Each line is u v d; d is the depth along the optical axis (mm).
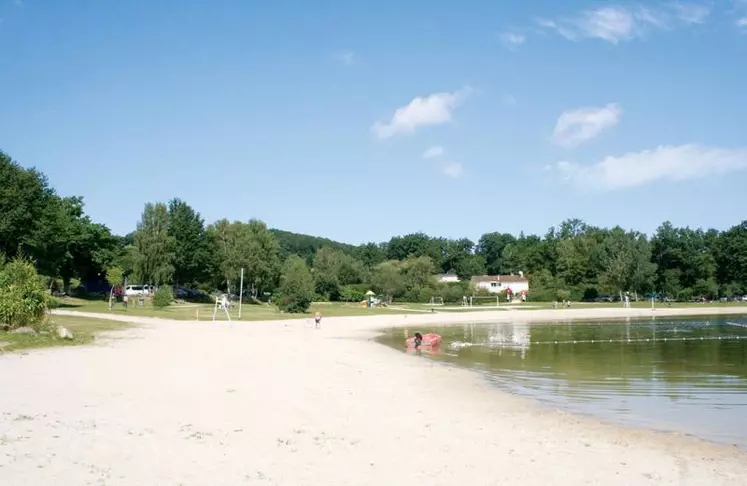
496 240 199750
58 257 72812
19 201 60500
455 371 23891
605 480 9508
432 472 9547
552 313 84188
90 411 12945
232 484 8547
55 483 8164
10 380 16594
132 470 8953
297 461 9883
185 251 96250
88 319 46344
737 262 127500
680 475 9969
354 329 49625
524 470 9867
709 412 15930
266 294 113250
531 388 19969
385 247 199250
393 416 14031
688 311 90438
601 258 128875
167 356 24422
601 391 19406
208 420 12656
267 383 18234
